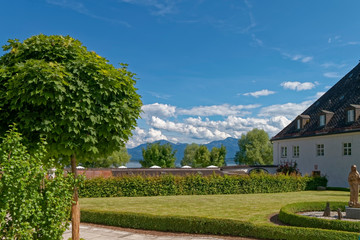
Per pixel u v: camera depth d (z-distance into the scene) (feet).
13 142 18.69
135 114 30.60
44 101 24.64
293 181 87.45
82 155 29.22
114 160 197.98
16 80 24.38
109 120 27.61
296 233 33.65
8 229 17.74
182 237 36.65
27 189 18.74
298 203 48.75
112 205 55.77
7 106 26.13
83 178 23.09
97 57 29.45
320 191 87.10
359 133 89.20
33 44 27.30
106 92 27.30
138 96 31.24
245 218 43.39
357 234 31.40
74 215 28.66
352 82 109.29
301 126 115.85
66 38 28.68
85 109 26.11
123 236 37.11
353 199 43.68
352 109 93.15
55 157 29.32
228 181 79.51
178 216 39.52
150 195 74.13
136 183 73.61
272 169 123.34
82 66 26.99
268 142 236.63
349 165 92.73
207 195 74.79
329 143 100.53
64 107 25.52
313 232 33.01
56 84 24.56
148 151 185.47
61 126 26.43
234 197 69.15
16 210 17.75
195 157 221.05
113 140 29.45
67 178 22.36
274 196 71.56
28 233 18.25
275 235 34.71
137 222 41.32
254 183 81.51
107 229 41.01
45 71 24.47
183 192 76.43
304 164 111.86
